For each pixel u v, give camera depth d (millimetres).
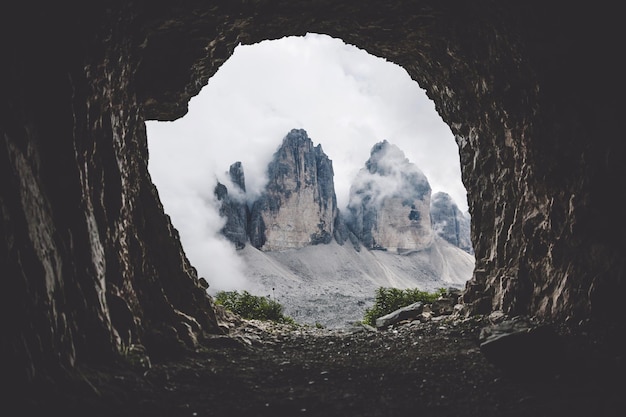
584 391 8242
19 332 6746
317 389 9117
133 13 12711
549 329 10820
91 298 9180
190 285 15820
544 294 14289
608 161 11953
